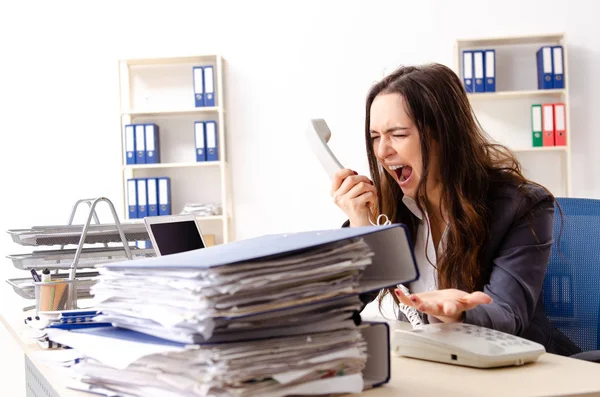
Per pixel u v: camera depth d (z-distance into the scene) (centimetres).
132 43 510
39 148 505
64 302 170
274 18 504
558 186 479
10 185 502
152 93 514
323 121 193
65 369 99
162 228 180
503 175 158
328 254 76
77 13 509
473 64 466
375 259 85
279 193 503
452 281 153
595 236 180
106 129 508
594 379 90
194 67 489
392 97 154
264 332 73
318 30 502
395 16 496
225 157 504
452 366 100
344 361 77
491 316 117
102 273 92
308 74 502
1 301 493
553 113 462
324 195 502
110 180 507
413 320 130
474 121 162
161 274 76
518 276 141
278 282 72
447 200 154
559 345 160
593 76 481
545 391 83
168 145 509
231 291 68
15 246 499
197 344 69
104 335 87
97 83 509
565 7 484
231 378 68
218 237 504
